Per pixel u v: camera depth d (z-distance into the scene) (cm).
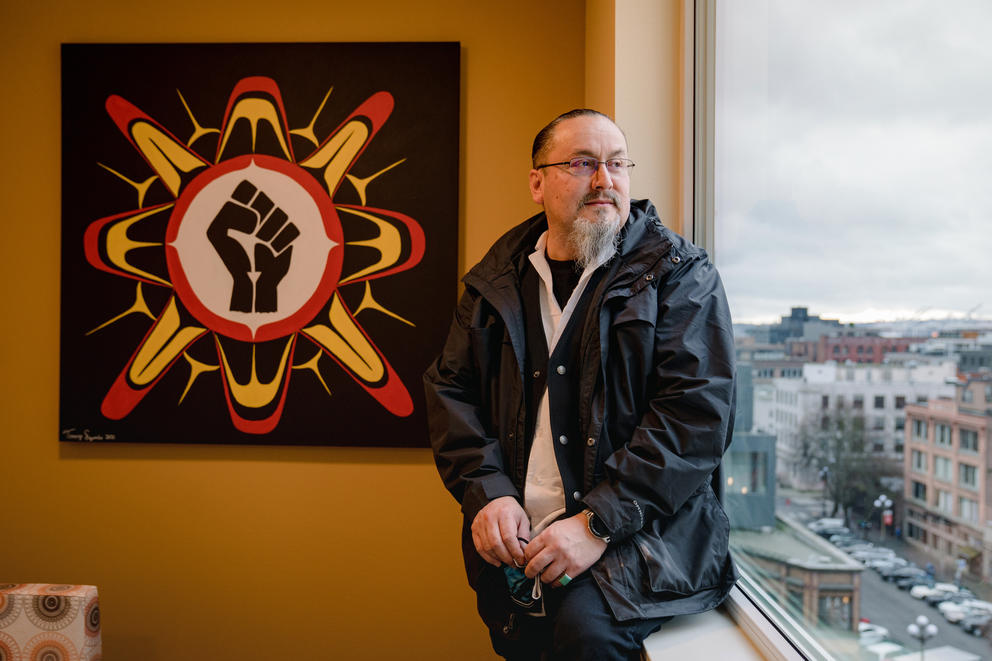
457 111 245
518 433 146
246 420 248
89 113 249
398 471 251
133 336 250
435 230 245
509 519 135
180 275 249
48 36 253
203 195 248
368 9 251
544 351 147
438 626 251
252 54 247
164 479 254
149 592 254
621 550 132
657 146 194
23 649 196
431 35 251
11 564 256
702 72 189
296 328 248
